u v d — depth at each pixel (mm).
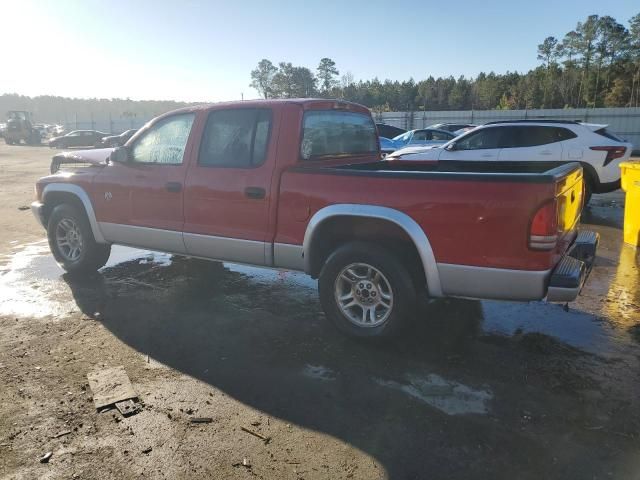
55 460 2707
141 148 5242
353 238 4203
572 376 3574
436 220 3613
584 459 2695
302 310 4902
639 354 3914
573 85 78750
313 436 2912
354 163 5184
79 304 5062
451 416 3094
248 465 2668
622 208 10711
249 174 4410
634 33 78500
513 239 3402
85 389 3430
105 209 5473
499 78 87438
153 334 4336
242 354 3957
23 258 6961
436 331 4383
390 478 2568
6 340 4211
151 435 2924
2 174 18812
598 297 5203
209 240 4723
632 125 38062
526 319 4629
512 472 2600
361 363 3797
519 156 9961
